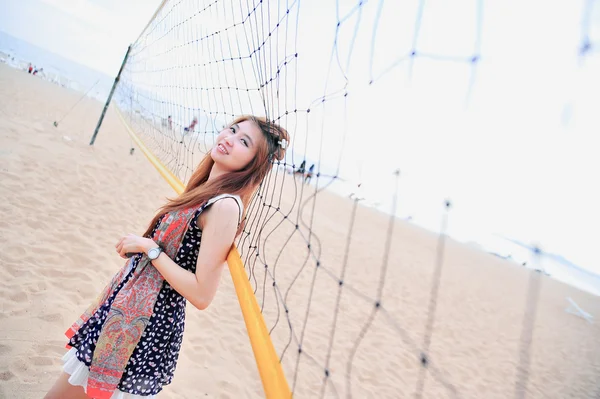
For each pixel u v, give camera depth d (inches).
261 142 50.9
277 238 261.7
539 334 286.5
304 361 131.3
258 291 169.3
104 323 46.0
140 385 47.5
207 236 45.4
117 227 160.1
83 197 175.5
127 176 236.1
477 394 155.9
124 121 290.0
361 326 177.3
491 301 331.6
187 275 45.3
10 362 77.8
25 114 291.7
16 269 107.0
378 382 135.7
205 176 59.3
